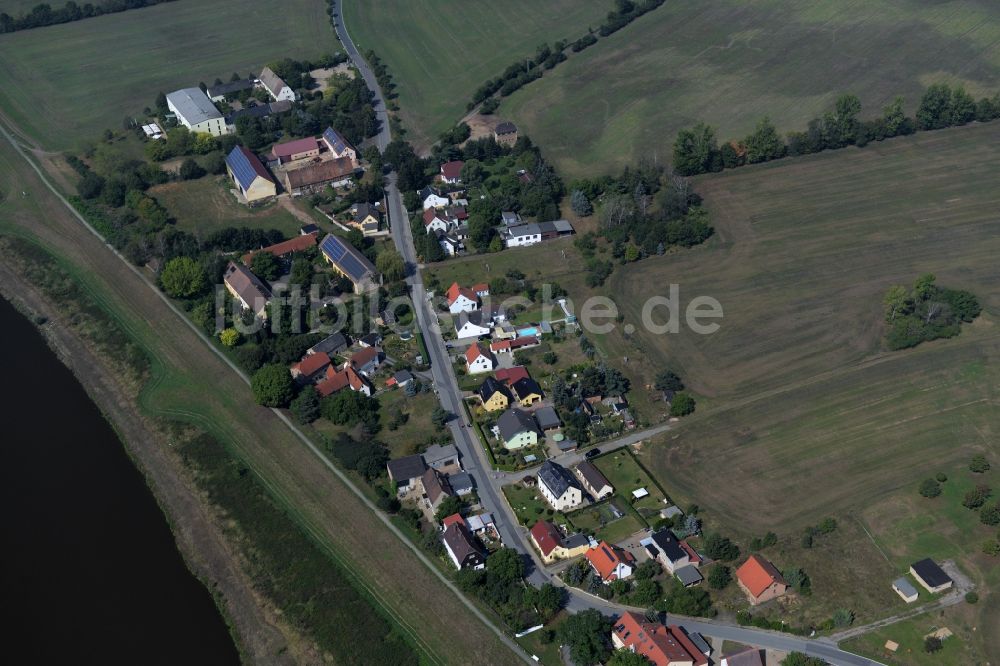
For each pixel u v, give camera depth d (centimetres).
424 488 16750
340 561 15725
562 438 17975
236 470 17538
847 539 15850
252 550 16062
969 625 14375
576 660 13738
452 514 16225
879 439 17888
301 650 14412
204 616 15150
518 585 14962
